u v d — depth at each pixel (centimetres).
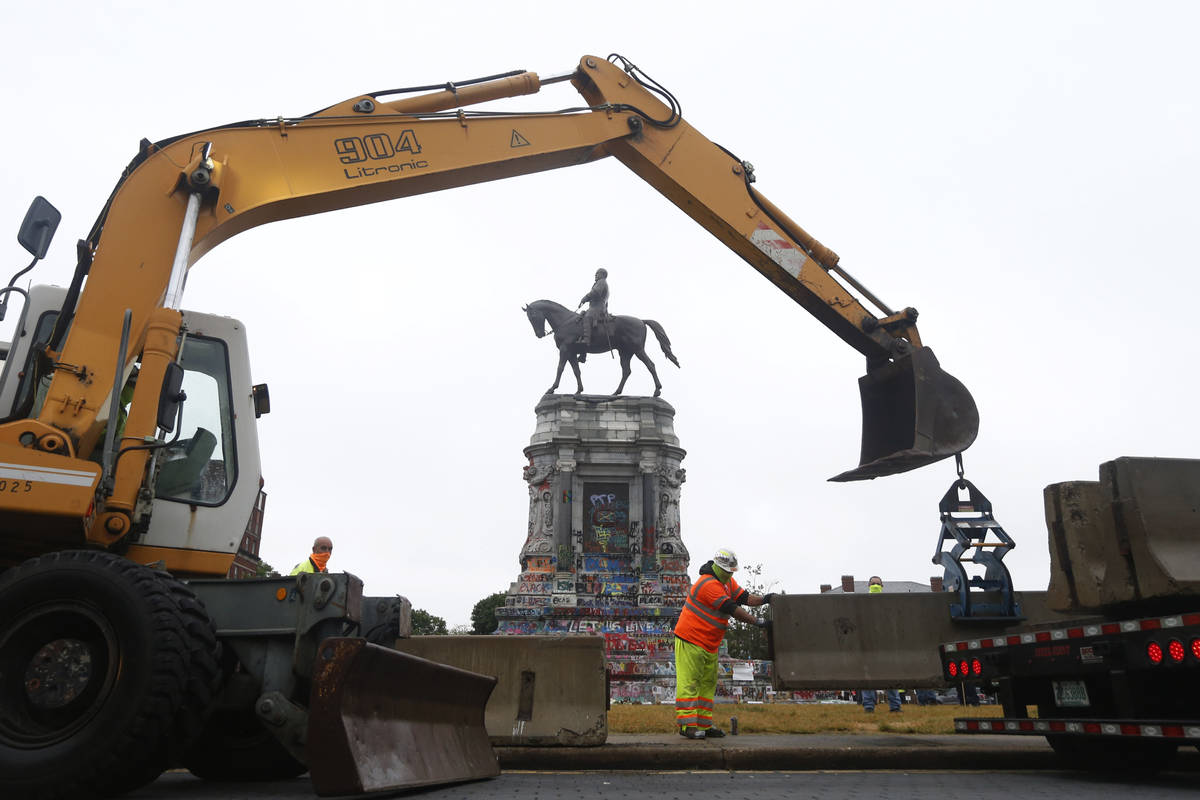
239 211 692
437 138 805
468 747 578
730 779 616
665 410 3488
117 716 409
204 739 566
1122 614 612
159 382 518
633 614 3112
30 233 620
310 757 416
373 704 461
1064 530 632
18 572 436
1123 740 644
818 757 724
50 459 487
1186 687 544
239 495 595
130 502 502
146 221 617
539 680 778
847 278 945
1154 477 584
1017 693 664
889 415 928
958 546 890
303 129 744
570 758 727
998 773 672
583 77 921
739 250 941
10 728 418
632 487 3369
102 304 585
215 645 447
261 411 673
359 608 493
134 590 430
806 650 892
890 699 1479
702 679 884
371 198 780
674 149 923
